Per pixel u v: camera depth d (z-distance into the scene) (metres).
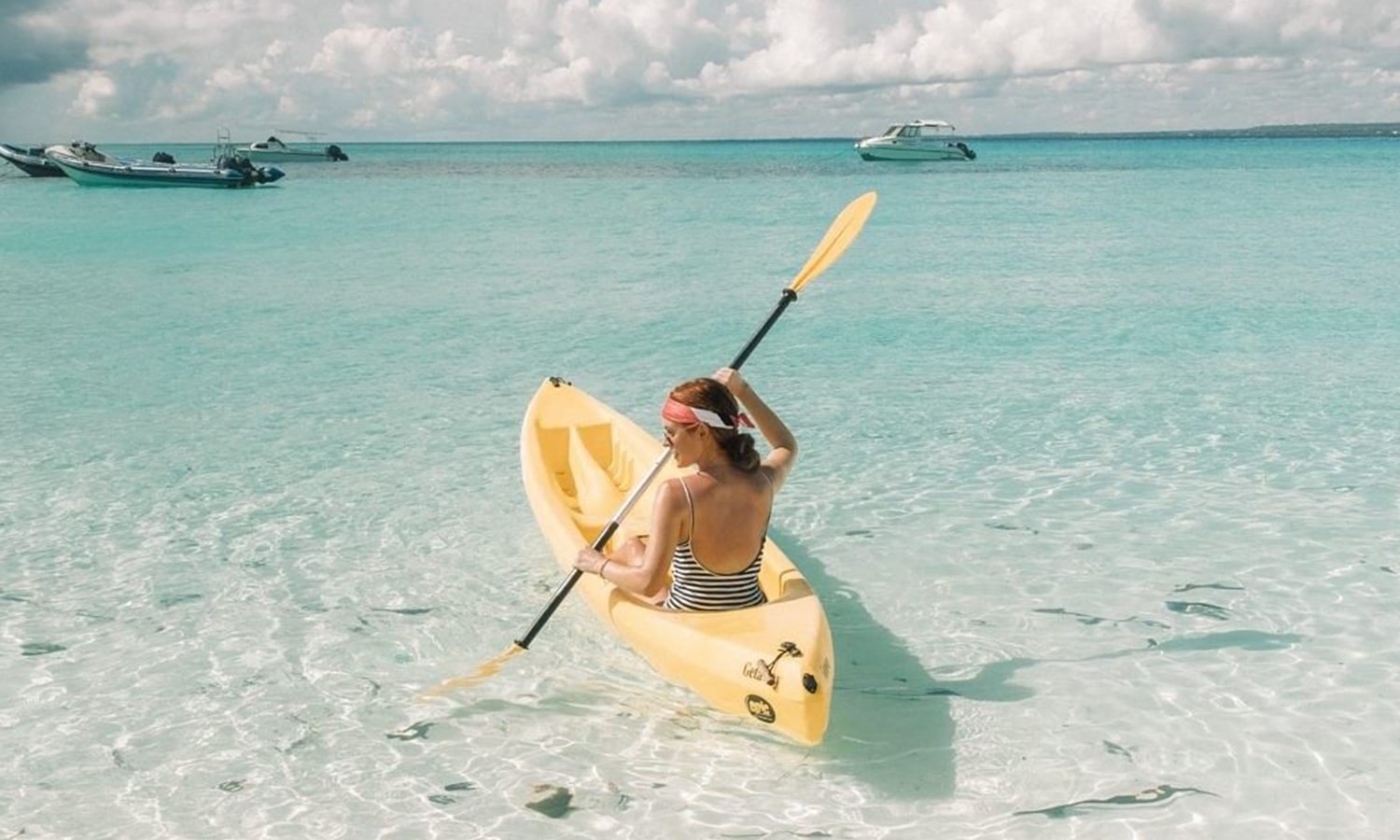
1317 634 4.61
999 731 3.94
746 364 9.99
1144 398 8.47
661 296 14.20
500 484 6.73
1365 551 5.45
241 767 3.77
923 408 8.30
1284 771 3.64
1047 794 3.55
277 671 4.45
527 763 3.78
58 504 6.38
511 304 13.57
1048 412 8.13
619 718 4.09
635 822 3.44
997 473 6.77
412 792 3.62
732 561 4.08
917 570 5.38
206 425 8.05
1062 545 5.63
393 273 16.48
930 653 4.55
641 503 5.63
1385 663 4.34
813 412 8.27
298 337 11.46
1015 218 25.38
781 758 3.81
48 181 45.75
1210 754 3.75
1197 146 156.62
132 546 5.77
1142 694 4.16
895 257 17.91
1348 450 7.07
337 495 6.55
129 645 4.68
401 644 4.70
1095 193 35.00
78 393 9.04
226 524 6.09
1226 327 11.38
